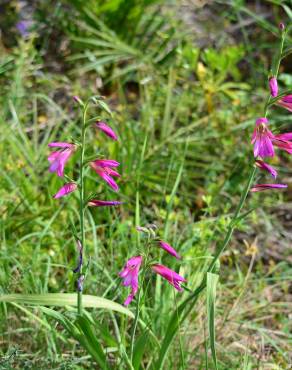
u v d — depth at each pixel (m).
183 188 5.06
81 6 6.58
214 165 5.33
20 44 6.08
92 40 6.18
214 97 6.13
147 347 3.64
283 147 2.77
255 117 5.87
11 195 4.59
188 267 4.08
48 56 6.57
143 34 6.59
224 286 4.25
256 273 4.59
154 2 6.55
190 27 7.23
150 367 3.55
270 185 2.88
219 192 5.16
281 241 5.02
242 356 3.74
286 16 7.50
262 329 3.96
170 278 2.77
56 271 4.10
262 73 6.70
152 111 5.73
